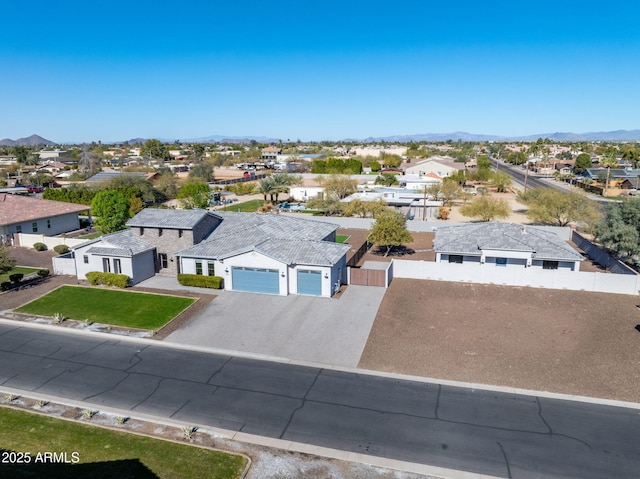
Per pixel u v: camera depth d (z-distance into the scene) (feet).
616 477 48.57
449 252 125.39
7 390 67.92
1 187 313.94
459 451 53.06
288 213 233.76
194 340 84.74
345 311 97.30
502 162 650.43
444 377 70.33
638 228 132.36
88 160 463.83
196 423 59.21
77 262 121.49
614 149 614.34
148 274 121.60
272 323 91.66
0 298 108.58
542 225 195.52
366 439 55.47
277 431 57.26
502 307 100.01
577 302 102.12
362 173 410.31
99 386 68.90
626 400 63.41
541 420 58.80
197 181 339.16
